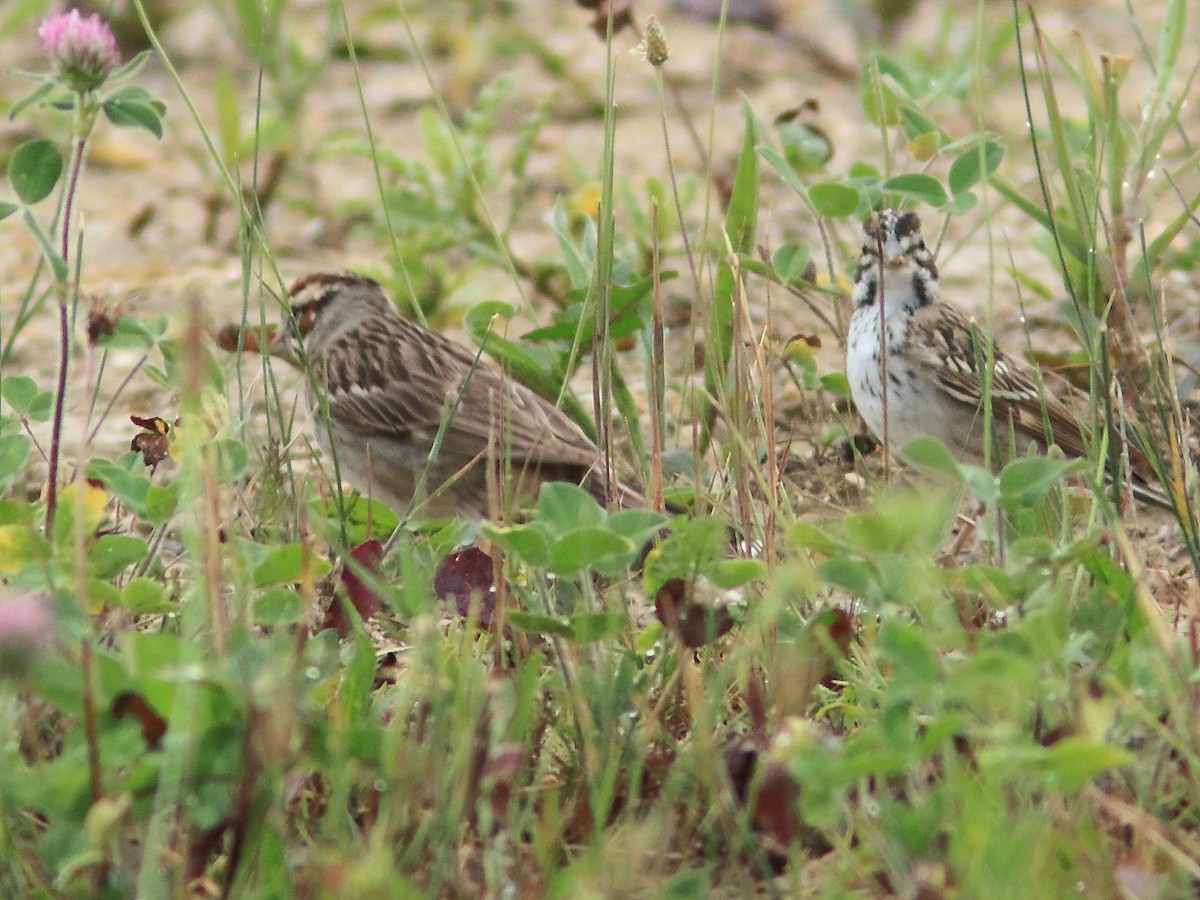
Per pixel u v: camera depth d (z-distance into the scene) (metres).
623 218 15.28
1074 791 6.47
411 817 6.50
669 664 7.80
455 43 20.88
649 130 19.20
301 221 17.17
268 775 6.14
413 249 14.68
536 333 11.84
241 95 19.62
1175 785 6.88
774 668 7.56
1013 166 15.24
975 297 14.51
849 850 6.60
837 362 13.44
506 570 8.36
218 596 6.69
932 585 6.90
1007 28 17.30
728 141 18.77
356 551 8.30
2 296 15.39
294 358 12.50
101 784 6.12
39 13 21.08
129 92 8.52
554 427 11.36
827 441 12.13
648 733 7.09
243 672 6.16
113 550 7.47
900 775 6.98
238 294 15.35
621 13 12.92
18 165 8.54
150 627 8.31
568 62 21.03
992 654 6.16
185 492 7.00
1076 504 9.41
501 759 6.47
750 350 10.75
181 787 6.12
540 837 6.50
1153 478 10.68
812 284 12.15
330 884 5.88
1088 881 6.21
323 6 22.53
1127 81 18.81
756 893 6.60
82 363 13.77
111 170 18.77
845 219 13.33
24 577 7.02
